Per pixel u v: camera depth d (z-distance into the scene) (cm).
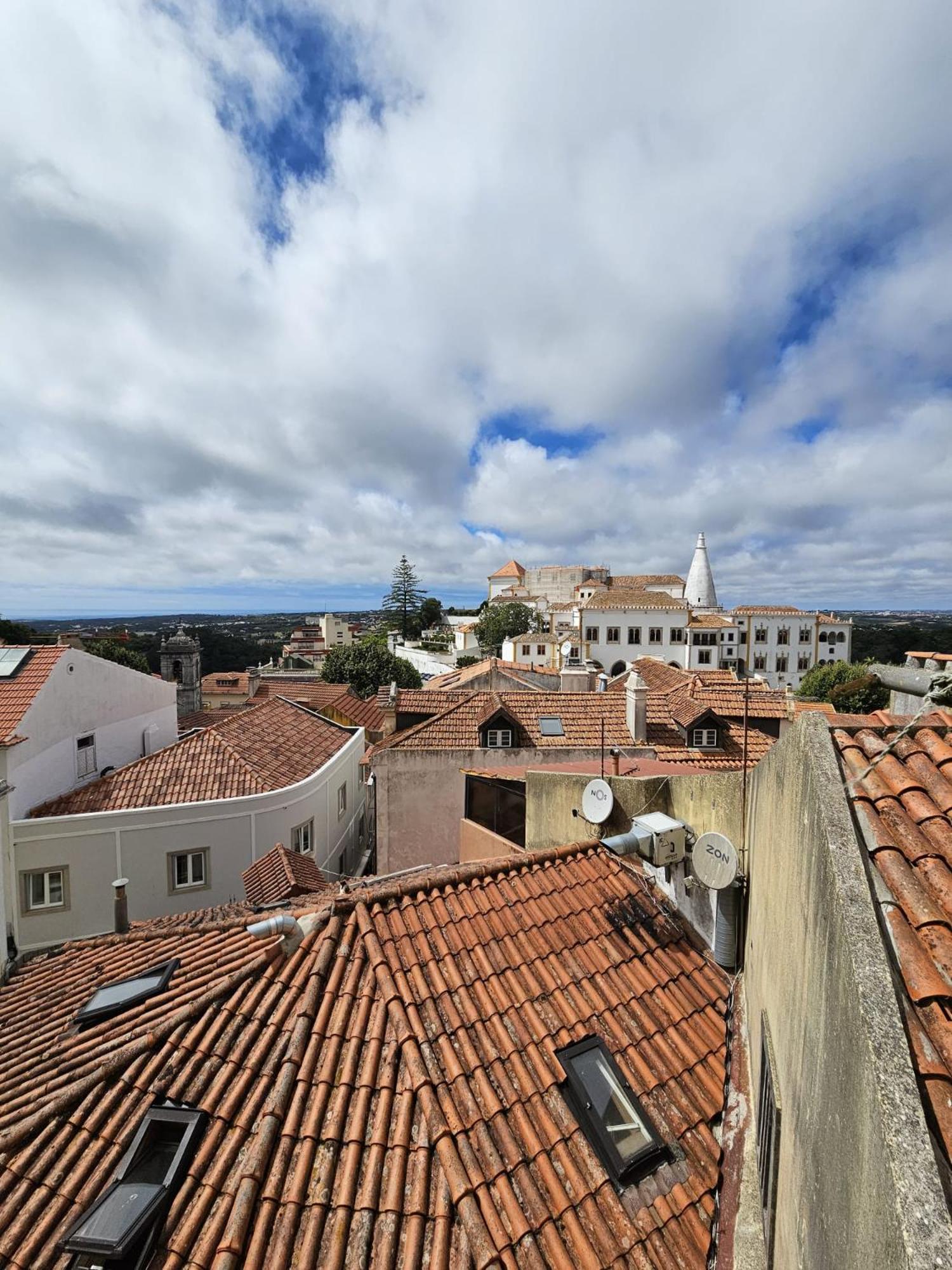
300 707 2994
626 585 9525
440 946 771
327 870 2369
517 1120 590
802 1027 385
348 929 777
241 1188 502
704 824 836
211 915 1305
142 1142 550
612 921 859
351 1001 686
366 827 3111
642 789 984
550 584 12206
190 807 1856
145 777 1980
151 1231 483
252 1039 641
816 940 363
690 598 9694
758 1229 505
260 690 4419
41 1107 604
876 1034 253
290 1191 511
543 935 820
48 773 1881
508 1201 522
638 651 7181
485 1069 634
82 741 2091
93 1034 723
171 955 928
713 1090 656
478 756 1897
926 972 286
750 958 699
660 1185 563
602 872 948
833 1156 291
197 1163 529
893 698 1012
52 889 1719
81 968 1023
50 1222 496
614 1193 550
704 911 828
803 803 430
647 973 785
